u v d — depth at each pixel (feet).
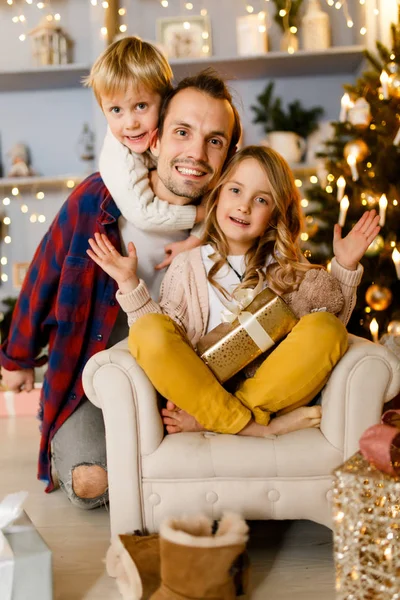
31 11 11.12
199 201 5.40
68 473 4.95
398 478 3.19
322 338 3.96
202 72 5.34
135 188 5.10
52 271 5.36
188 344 4.21
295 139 10.06
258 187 4.86
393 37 7.84
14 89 11.23
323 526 4.68
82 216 5.27
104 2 10.12
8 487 5.62
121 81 5.05
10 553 3.26
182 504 4.01
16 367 5.70
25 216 11.35
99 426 5.05
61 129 11.35
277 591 3.73
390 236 7.39
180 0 11.02
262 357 4.52
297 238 5.26
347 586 3.32
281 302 4.25
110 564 3.76
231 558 3.40
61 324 5.11
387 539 3.27
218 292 4.91
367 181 7.54
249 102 11.23
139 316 4.63
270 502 3.98
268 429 4.07
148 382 4.05
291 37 10.32
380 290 7.30
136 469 4.04
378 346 4.05
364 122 7.79
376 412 3.99
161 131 5.18
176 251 5.33
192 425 4.18
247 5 10.93
